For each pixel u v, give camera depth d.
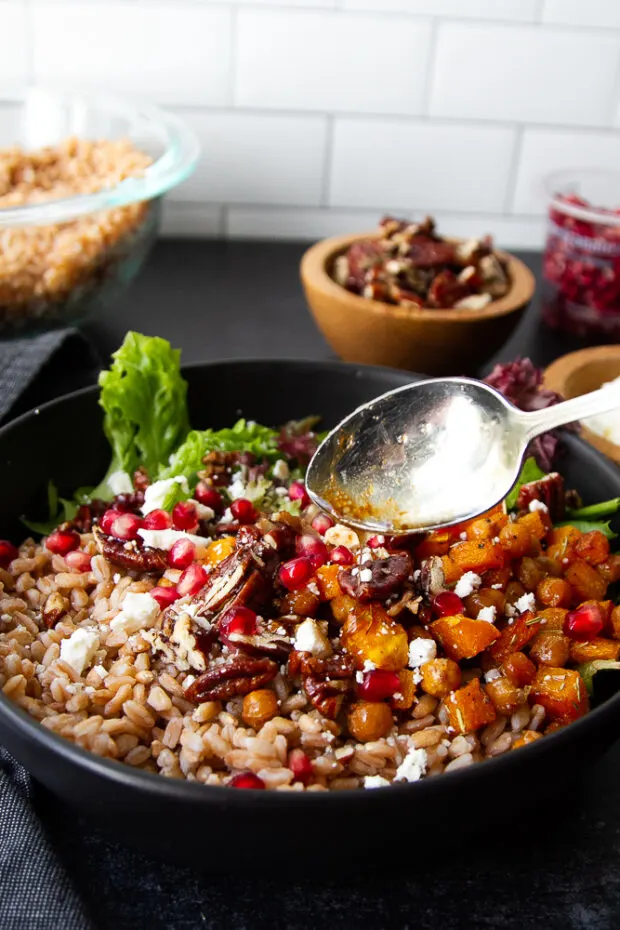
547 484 0.71
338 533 0.68
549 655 0.63
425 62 1.01
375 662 0.60
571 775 0.54
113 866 0.59
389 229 0.90
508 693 0.61
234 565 0.64
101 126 0.97
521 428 0.65
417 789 0.49
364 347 0.85
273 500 0.72
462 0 0.98
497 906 0.58
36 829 0.58
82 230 0.85
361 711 0.59
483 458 0.66
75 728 0.58
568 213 0.93
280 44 0.99
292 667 0.61
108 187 0.89
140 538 0.68
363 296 0.86
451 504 0.66
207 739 0.58
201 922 0.56
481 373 0.92
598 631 0.64
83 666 0.62
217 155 1.04
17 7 0.97
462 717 0.60
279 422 0.78
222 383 0.76
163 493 0.69
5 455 0.69
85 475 0.74
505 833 0.62
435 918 0.57
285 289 1.02
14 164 0.92
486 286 0.87
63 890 0.55
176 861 0.55
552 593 0.65
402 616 0.63
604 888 0.59
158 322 0.96
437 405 0.68
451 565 0.65
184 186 1.05
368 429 0.68
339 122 1.03
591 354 0.82
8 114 0.98
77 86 1.00
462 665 0.64
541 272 1.07
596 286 0.94
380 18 0.98
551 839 0.62
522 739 0.60
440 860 0.60
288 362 0.76
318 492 0.68
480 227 1.09
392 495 0.67
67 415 0.72
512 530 0.66
